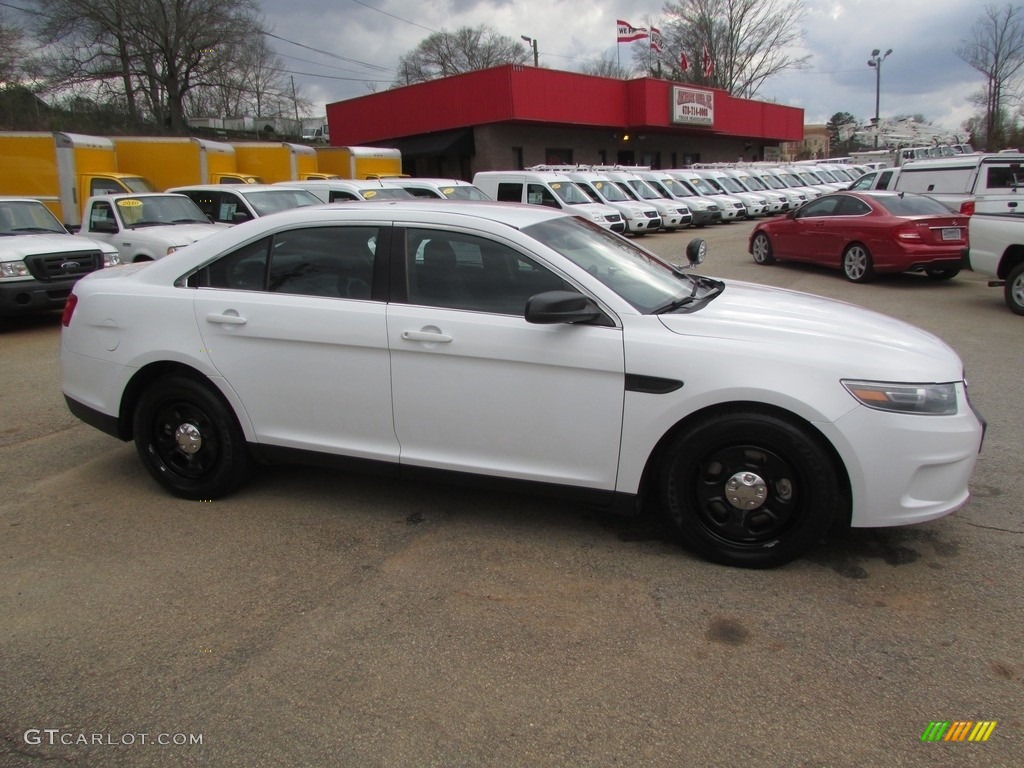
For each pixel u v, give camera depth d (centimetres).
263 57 4528
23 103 3541
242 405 398
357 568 344
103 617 307
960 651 278
